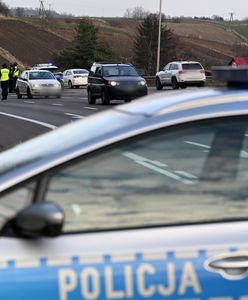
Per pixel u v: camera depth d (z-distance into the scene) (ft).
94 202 26.53
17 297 24.02
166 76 357.00
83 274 24.40
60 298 24.22
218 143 28.12
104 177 26.91
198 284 24.79
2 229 25.34
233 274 25.05
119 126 28.07
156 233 25.71
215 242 25.53
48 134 33.04
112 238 25.38
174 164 27.63
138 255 24.85
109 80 229.86
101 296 24.35
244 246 25.46
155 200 27.04
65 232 25.53
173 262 24.89
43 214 24.25
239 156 28.19
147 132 27.53
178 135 27.76
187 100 29.25
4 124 161.38
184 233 25.79
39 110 208.74
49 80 295.07
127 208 26.68
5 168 28.40
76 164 26.68
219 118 28.02
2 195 25.93
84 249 24.89
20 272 24.30
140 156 27.37
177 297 24.64
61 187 26.32
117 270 24.56
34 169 26.35
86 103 249.34
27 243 24.85
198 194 27.40
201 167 27.84
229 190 27.63
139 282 24.53
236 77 30.91
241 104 28.35
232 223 26.45
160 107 28.91
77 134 29.55
